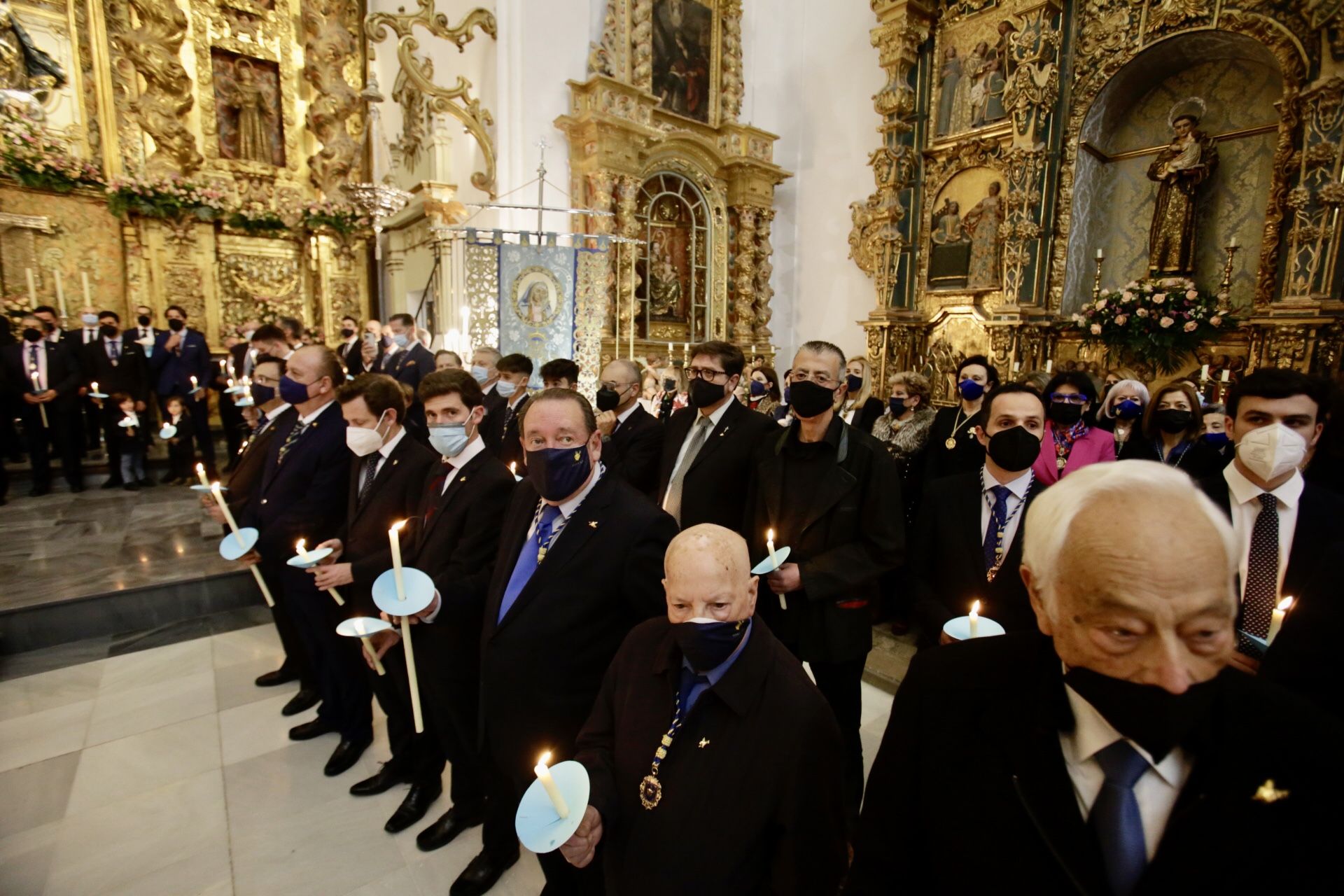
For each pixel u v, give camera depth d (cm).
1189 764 76
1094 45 767
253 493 345
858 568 226
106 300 881
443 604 207
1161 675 72
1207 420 321
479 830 253
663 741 134
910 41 882
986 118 847
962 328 887
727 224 1016
